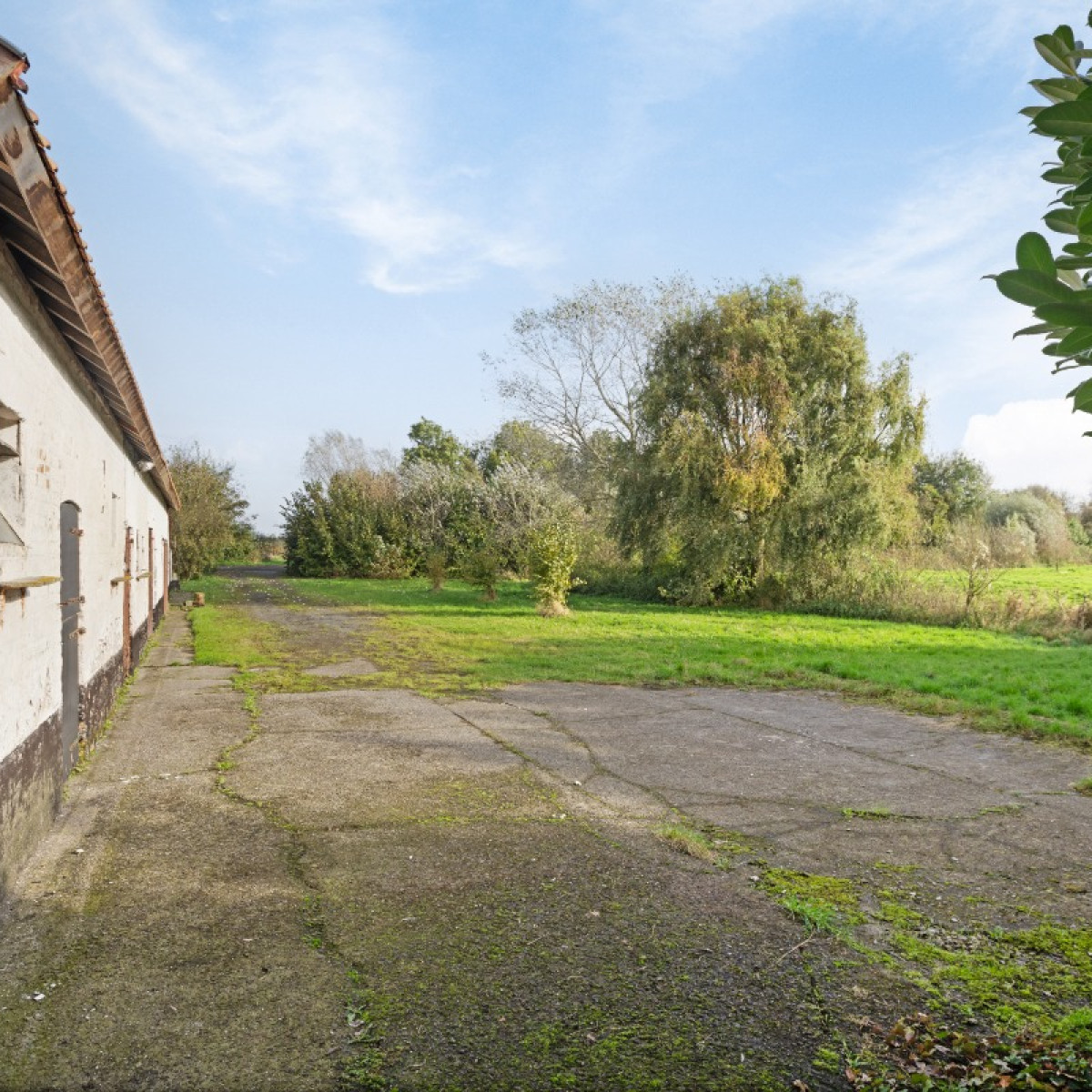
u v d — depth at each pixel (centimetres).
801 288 2359
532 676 1121
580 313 3128
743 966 333
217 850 453
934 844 487
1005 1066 262
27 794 431
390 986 311
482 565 2566
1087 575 2900
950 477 4084
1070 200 177
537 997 305
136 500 1177
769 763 677
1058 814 547
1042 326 183
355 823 503
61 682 527
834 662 1216
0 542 380
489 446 4572
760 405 2253
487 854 452
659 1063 266
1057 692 986
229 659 1239
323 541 3906
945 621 1875
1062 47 172
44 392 481
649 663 1229
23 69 272
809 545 2186
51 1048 271
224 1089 251
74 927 358
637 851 463
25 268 425
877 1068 265
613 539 2559
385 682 1049
